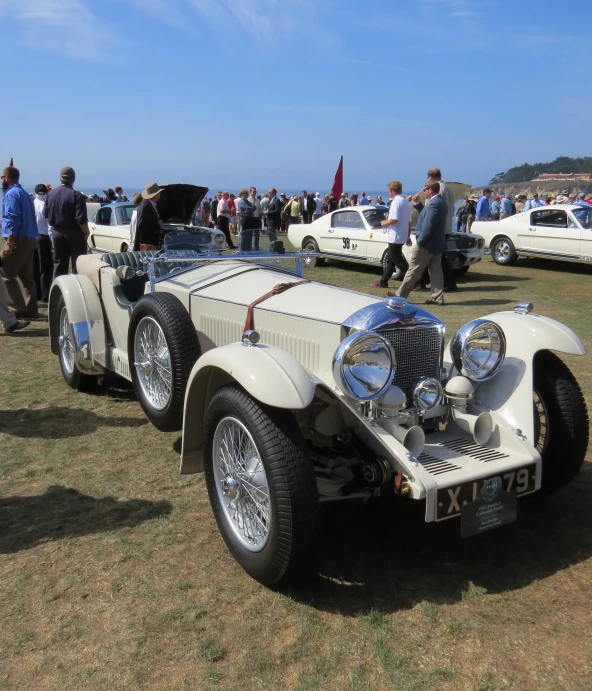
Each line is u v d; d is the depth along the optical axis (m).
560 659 2.32
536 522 3.33
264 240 4.82
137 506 3.44
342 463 3.04
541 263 15.14
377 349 2.86
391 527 3.28
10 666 2.27
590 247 13.18
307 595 2.69
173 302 3.92
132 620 2.52
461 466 2.85
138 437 4.42
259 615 2.55
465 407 3.24
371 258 12.70
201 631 2.46
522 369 3.30
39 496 3.55
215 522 3.29
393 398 2.90
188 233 4.86
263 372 2.63
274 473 2.51
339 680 2.21
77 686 2.18
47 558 2.94
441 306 9.31
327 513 3.42
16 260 7.79
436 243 8.70
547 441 3.37
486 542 3.14
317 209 22.64
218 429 2.91
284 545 2.51
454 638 2.43
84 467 3.93
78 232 7.89
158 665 2.28
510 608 2.62
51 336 5.57
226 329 3.85
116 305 4.76
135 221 6.69
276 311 3.45
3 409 4.95
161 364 3.99
